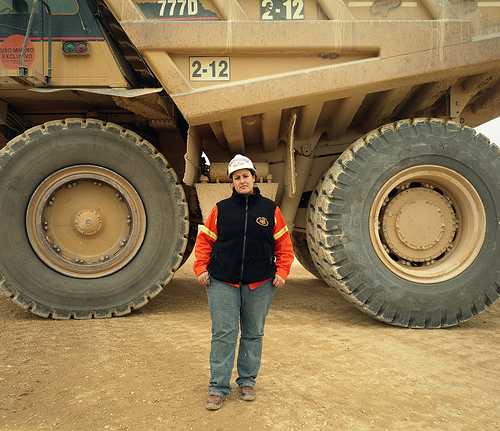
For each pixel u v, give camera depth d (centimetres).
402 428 201
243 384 234
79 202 437
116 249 439
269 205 236
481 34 384
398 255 421
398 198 423
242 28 366
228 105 370
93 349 312
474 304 404
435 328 400
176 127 487
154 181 431
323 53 375
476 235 409
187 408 217
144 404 220
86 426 196
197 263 234
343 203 397
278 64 376
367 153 401
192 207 483
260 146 475
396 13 386
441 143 404
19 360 282
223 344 224
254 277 228
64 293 414
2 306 471
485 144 411
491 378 271
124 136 423
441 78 383
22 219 409
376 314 397
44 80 389
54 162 415
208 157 471
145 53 367
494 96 446
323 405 224
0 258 401
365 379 264
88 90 389
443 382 262
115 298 423
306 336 361
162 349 314
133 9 365
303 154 476
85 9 396
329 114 449
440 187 434
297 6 378
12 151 405
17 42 394
